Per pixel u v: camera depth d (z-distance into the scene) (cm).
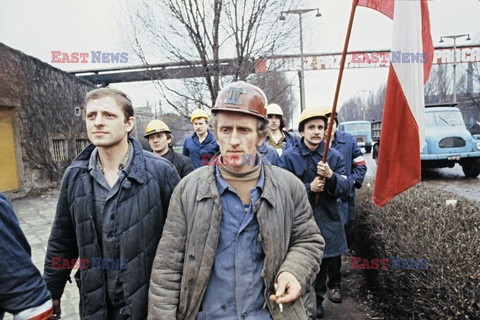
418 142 197
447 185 852
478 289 168
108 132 144
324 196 264
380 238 269
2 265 102
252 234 131
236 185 135
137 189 149
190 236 130
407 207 307
